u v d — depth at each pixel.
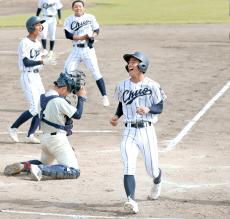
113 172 35.16
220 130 45.38
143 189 31.94
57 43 87.88
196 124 46.97
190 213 27.83
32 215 27.62
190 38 90.31
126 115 28.69
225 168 35.81
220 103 53.69
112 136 44.19
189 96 56.28
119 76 65.25
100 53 78.12
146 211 28.14
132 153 28.22
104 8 135.25
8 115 50.81
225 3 137.25
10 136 42.69
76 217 27.31
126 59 28.50
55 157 34.16
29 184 32.91
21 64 42.22
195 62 72.06
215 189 31.81
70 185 32.75
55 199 30.25
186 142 42.09
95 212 28.12
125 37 92.25
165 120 48.12
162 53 77.88
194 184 32.69
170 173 34.69
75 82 33.34
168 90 58.72
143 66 28.09
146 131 28.58
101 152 39.72
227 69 68.06
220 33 94.88
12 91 59.88
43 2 75.44
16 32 99.94
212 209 28.45
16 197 30.59
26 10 135.50
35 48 42.19
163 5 137.62
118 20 114.25
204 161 37.41
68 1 144.75
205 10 126.62
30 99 42.09
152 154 28.64
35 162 34.62
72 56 51.91
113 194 31.11
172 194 30.97
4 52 80.62
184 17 116.81
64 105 33.12
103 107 53.44
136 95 28.27
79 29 51.25
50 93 33.53
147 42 86.94
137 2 145.62
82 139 43.31
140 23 108.75
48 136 33.66
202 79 63.41
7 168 34.38
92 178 34.03
